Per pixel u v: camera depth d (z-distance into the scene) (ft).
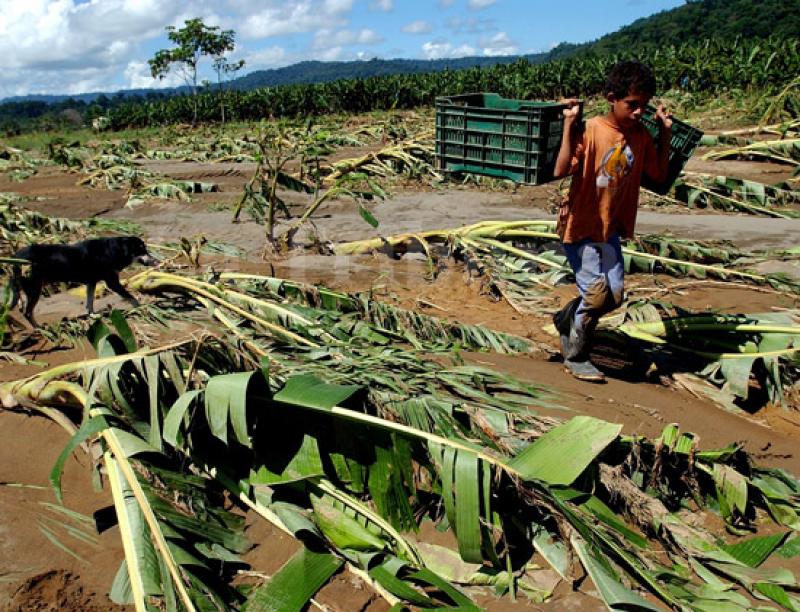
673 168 14.69
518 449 10.23
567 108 12.69
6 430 13.04
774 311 18.20
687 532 9.66
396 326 16.75
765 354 14.05
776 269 22.16
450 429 10.33
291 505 10.33
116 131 126.41
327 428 10.68
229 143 69.00
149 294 18.85
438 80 127.54
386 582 8.97
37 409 13.14
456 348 14.33
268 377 10.75
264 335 14.99
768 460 12.01
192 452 10.97
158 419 10.98
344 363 12.62
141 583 8.59
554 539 9.71
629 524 10.11
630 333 15.87
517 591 9.09
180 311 17.34
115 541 10.16
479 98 16.16
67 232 30.66
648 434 12.28
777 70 79.97
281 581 9.04
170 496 10.34
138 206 38.06
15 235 28.71
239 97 127.24
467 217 32.60
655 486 10.73
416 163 40.24
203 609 8.30
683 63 95.71
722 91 86.43
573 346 14.40
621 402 13.52
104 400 11.25
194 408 10.71
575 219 13.34
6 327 17.62
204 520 10.09
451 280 22.30
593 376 14.34
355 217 33.32
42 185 47.67
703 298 19.80
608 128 12.79
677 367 15.17
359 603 8.91
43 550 9.91
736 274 20.92
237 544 9.91
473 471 9.41
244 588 9.11
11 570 9.48
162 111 127.24
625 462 10.29
